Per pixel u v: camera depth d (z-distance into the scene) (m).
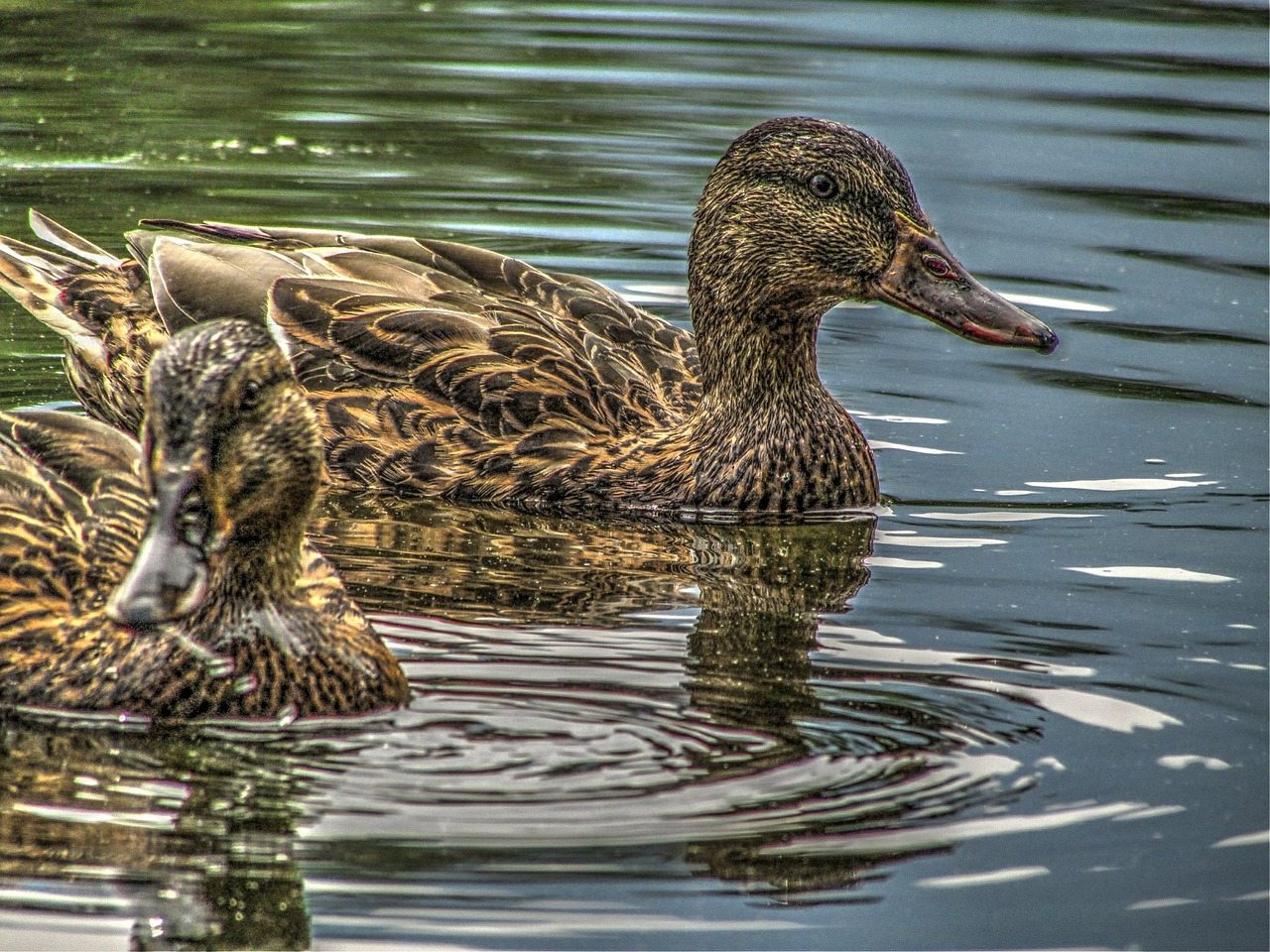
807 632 10.58
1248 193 19.09
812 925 7.52
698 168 19.78
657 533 12.69
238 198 18.31
